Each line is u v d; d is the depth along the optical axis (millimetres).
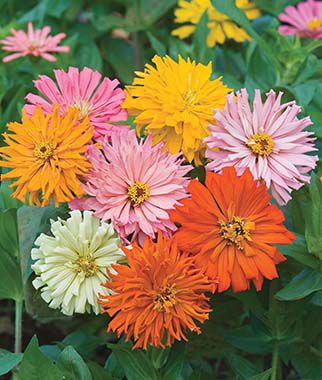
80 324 1084
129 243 829
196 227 806
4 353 949
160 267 789
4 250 977
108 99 912
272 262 810
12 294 992
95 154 843
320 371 979
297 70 1123
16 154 851
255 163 846
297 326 958
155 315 798
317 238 870
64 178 840
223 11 1084
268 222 815
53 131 841
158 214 828
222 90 891
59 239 830
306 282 880
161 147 855
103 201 832
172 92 864
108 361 948
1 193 1017
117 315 806
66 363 866
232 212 812
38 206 859
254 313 955
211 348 1026
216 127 841
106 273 833
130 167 839
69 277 833
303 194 909
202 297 806
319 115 1026
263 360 1044
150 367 889
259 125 850
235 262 813
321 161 996
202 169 896
